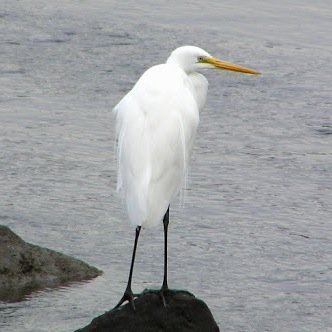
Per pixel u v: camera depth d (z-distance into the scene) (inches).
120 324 411.5
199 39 923.4
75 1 1034.1
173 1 1035.9
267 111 781.9
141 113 401.7
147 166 392.2
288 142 724.0
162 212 398.6
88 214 589.3
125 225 576.1
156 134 398.0
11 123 739.4
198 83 457.7
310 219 596.1
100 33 934.4
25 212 588.1
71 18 976.3
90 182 638.5
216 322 452.1
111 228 571.5
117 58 875.4
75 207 598.5
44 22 963.3
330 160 692.7
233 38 930.7
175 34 934.4
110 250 541.3
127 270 517.0
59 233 561.0
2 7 1007.6
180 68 438.0
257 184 647.1
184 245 552.4
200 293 495.8
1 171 651.5
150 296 413.7
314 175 666.2
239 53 894.4
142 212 383.2
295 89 827.4
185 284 505.4
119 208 599.5
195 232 570.9
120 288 493.7
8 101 783.7
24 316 460.4
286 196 629.9
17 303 473.1
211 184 643.5
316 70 869.2
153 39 919.7
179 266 526.3
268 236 569.3
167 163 398.3
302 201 622.8
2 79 831.7
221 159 687.1
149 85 410.3
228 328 459.2
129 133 397.4
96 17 979.3
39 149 692.1
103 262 525.0
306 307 483.8
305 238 568.7
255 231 576.1
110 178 645.9
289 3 1034.1
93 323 412.5
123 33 934.4
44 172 652.1
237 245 555.5
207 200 617.6
